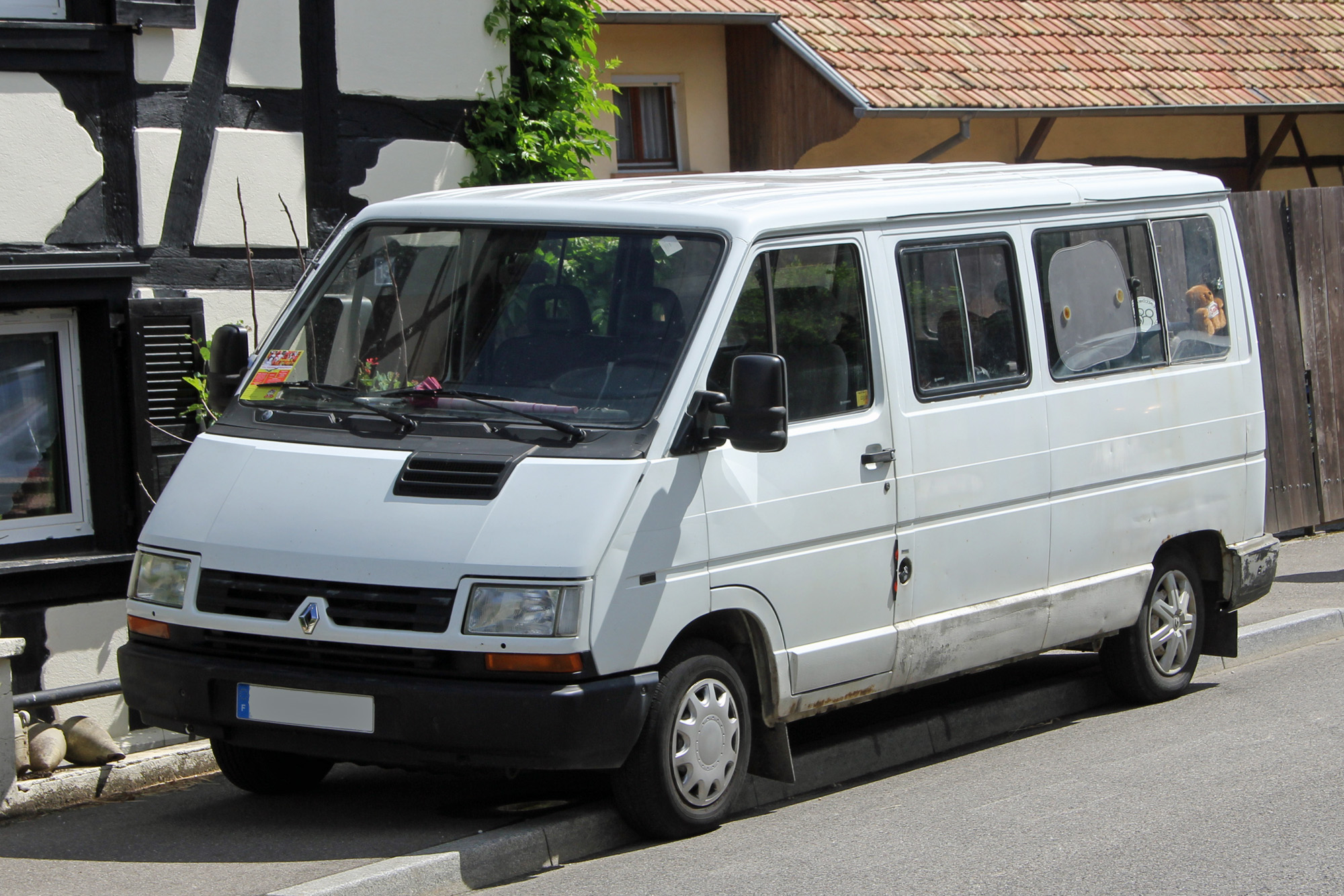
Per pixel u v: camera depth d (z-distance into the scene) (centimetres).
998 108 1672
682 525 624
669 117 1747
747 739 669
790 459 673
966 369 763
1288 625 1073
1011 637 786
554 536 594
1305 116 2192
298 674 609
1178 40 1986
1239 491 930
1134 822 668
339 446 649
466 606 590
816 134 1672
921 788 744
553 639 585
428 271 703
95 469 943
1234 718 864
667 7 1619
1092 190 847
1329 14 2161
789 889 585
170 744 894
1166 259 889
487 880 609
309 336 709
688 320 649
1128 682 898
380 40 1034
